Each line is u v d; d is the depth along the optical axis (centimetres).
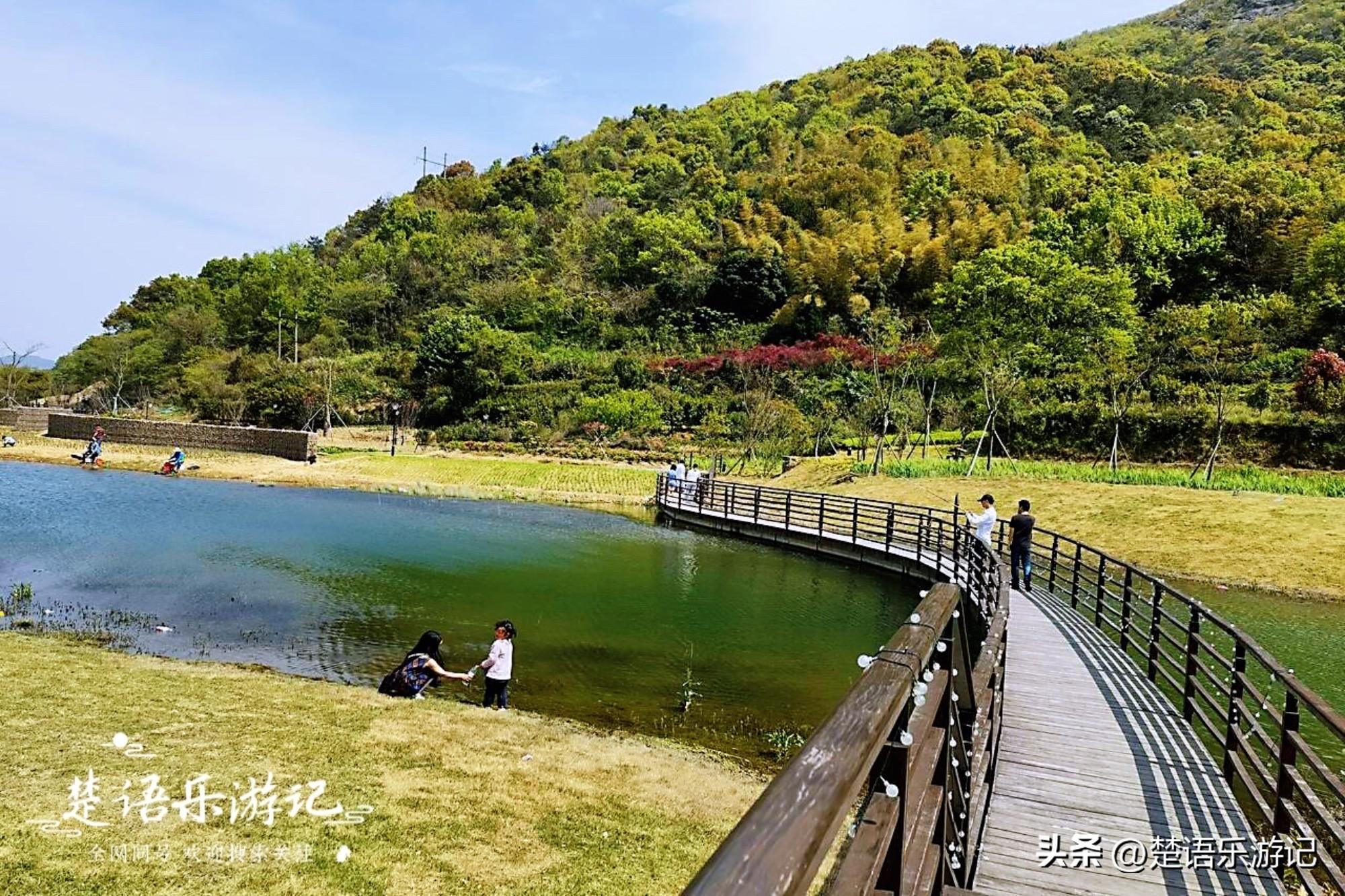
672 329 6131
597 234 7650
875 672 158
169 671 920
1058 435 3253
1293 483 2239
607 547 2117
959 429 3691
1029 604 1240
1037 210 5934
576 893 504
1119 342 3184
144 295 8444
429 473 3538
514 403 4869
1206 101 7850
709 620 1404
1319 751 823
